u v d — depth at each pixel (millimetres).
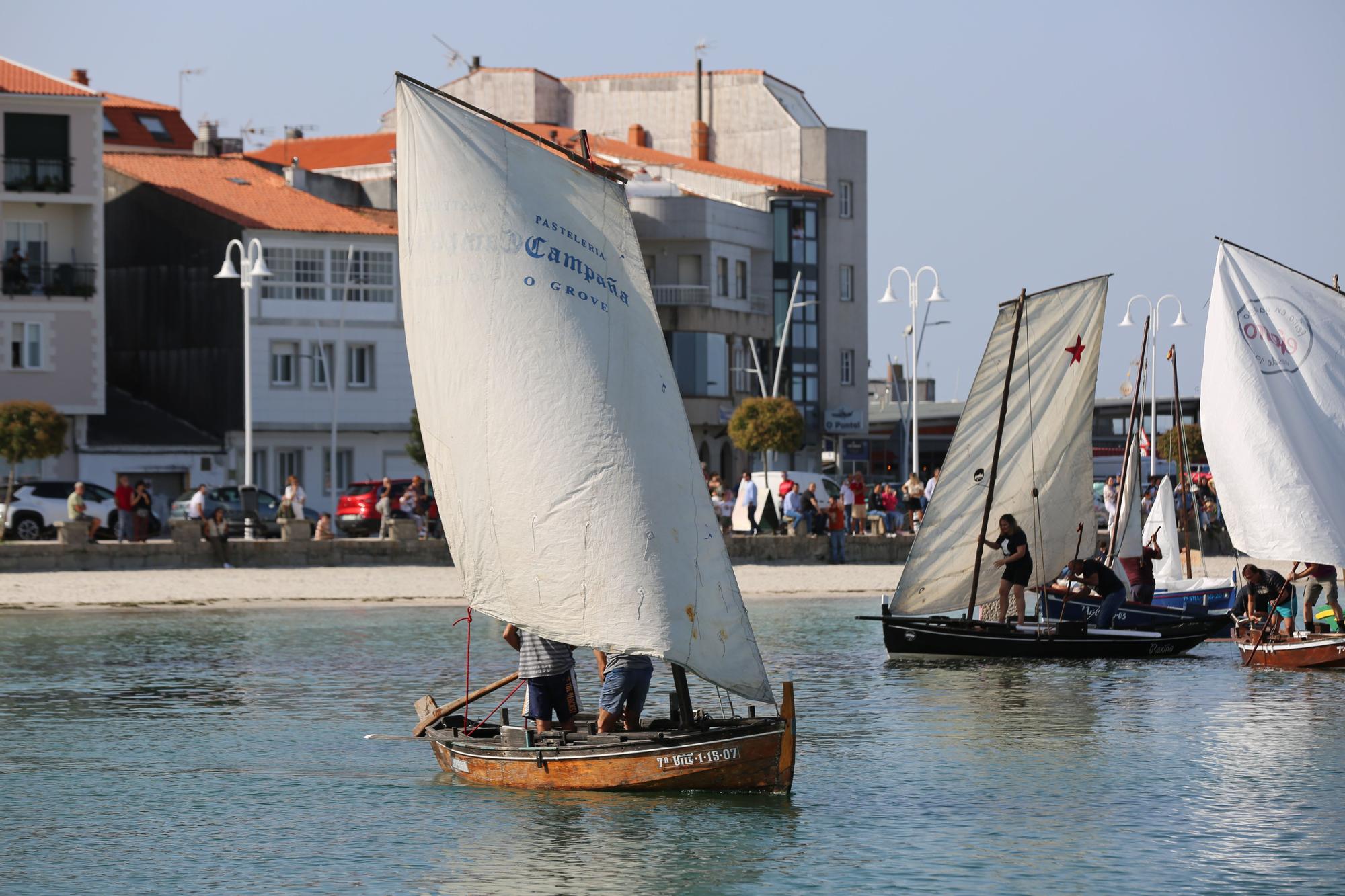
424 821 29000
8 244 119375
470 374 31234
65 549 81688
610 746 30531
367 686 45906
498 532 31156
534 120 181625
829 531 95875
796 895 24547
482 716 40344
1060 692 45062
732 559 93500
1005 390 54094
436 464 31969
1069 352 55500
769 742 30203
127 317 134500
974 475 54562
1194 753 35562
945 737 37656
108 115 156500
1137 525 63906
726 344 158125
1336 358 51219
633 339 30875
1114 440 195875
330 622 64375
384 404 129750
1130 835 28203
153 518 99250
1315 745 36531
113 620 64438
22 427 98000
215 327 127250
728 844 27312
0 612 67062
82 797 31312
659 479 30531
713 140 182500
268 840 27922
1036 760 34750
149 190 132500
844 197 178125
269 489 125812
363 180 154000
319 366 127875
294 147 174750
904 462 173375
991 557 55500
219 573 82062
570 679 31734
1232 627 56031
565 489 30547
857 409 177125
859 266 178375
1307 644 50281
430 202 31547
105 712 41156
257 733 38000
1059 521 56469
